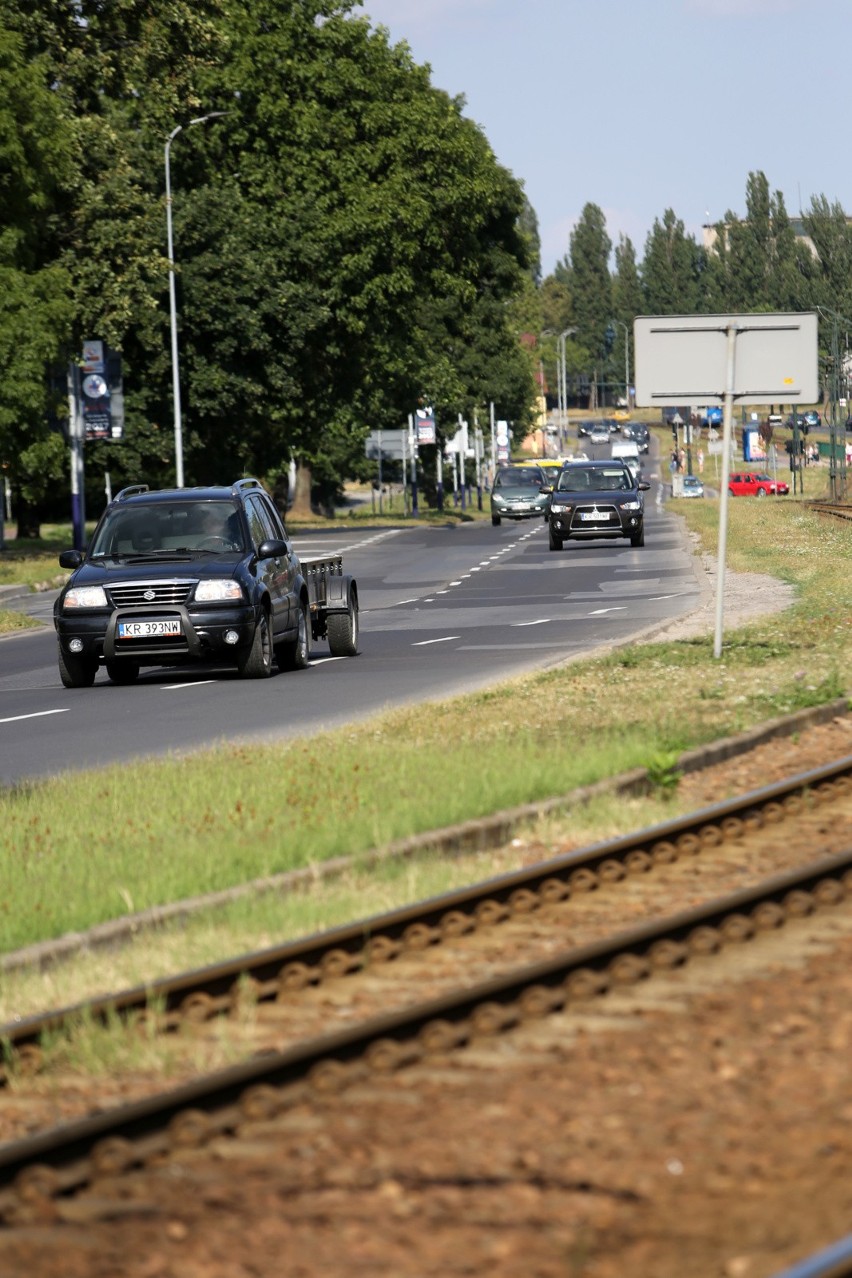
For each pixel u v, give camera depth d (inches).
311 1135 679.1
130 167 7190.0
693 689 2106.3
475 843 1296.8
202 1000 892.0
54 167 6284.5
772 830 1317.7
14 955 1008.9
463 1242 556.1
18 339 6023.6
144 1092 787.4
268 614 2662.4
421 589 4662.9
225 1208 607.2
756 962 908.0
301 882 1165.7
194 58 7175.2
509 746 1653.5
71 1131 669.3
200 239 7741.1
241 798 1445.6
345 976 951.6
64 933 1059.9
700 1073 721.0
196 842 1275.8
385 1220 581.9
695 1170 605.3
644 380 2263.8
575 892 1133.7
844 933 964.6
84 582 2642.7
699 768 1615.4
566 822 1353.3
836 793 1443.2
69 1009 888.9
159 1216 605.3
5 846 1314.0
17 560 6589.6
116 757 1852.9
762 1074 713.0
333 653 3041.3
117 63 7121.1
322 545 7303.2
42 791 1560.0
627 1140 642.2
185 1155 663.8
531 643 2982.3
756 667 2325.3
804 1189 577.9
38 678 2928.2
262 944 1032.8
